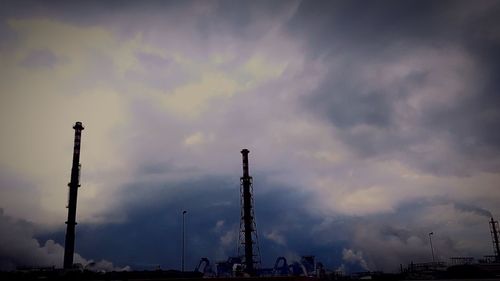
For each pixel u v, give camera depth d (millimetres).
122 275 66688
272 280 53688
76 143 99750
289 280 55688
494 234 144250
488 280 105438
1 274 60562
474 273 122188
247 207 117750
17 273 63969
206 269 116062
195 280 50219
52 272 66938
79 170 98688
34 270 71562
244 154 123062
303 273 117375
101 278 65062
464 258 135625
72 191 96125
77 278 63625
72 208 94938
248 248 113812
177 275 71688
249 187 119938
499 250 142750
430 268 135375
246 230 115562
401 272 135750
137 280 54062
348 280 121500
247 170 121500
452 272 124188
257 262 114875
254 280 52312
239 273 106750
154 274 69562
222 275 111812
